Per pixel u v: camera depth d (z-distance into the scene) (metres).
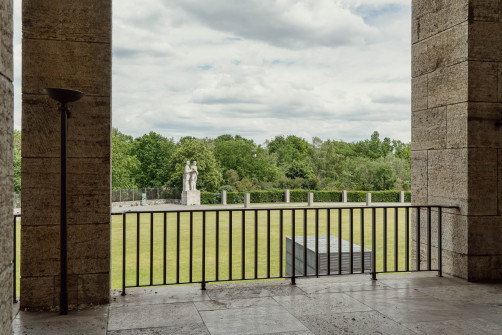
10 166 1.47
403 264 9.04
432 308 3.84
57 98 3.48
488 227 4.83
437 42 5.25
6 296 1.44
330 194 38.91
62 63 3.85
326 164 51.81
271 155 56.44
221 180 43.91
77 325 3.42
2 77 1.39
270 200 38.41
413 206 4.99
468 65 4.74
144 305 3.93
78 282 3.91
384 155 70.19
